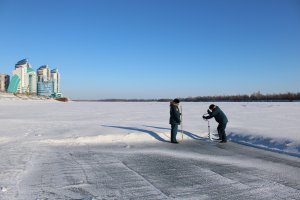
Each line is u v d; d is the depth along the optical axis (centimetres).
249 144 1232
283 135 1248
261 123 1836
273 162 904
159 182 692
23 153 998
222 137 1288
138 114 2900
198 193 614
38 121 2039
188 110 3528
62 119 2255
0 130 1504
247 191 627
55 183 675
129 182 691
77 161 906
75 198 579
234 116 2448
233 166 852
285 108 3747
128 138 1334
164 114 2891
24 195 591
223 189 641
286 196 596
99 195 599
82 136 1305
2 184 657
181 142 1292
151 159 947
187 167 841
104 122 1973
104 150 1098
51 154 1004
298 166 851
